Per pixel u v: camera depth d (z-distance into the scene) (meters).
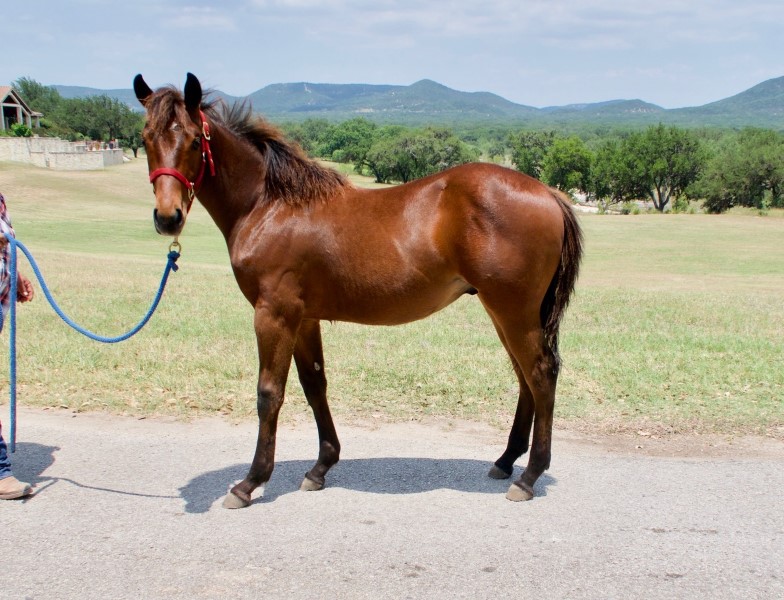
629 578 3.33
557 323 4.25
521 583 3.29
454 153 100.00
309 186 4.25
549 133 124.88
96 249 25.70
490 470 4.61
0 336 8.36
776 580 3.31
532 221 3.99
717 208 80.38
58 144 63.94
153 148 3.97
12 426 4.54
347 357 7.59
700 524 3.87
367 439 5.37
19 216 36.91
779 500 4.16
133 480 4.54
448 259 4.12
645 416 5.78
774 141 82.44
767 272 23.52
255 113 4.43
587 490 4.34
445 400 6.27
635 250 31.11
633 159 90.56
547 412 4.23
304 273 4.21
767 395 6.29
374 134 137.62
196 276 14.77
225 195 4.32
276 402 4.25
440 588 3.24
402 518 3.98
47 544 3.67
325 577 3.34
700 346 8.30
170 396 6.30
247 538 3.74
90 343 8.04
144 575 3.36
